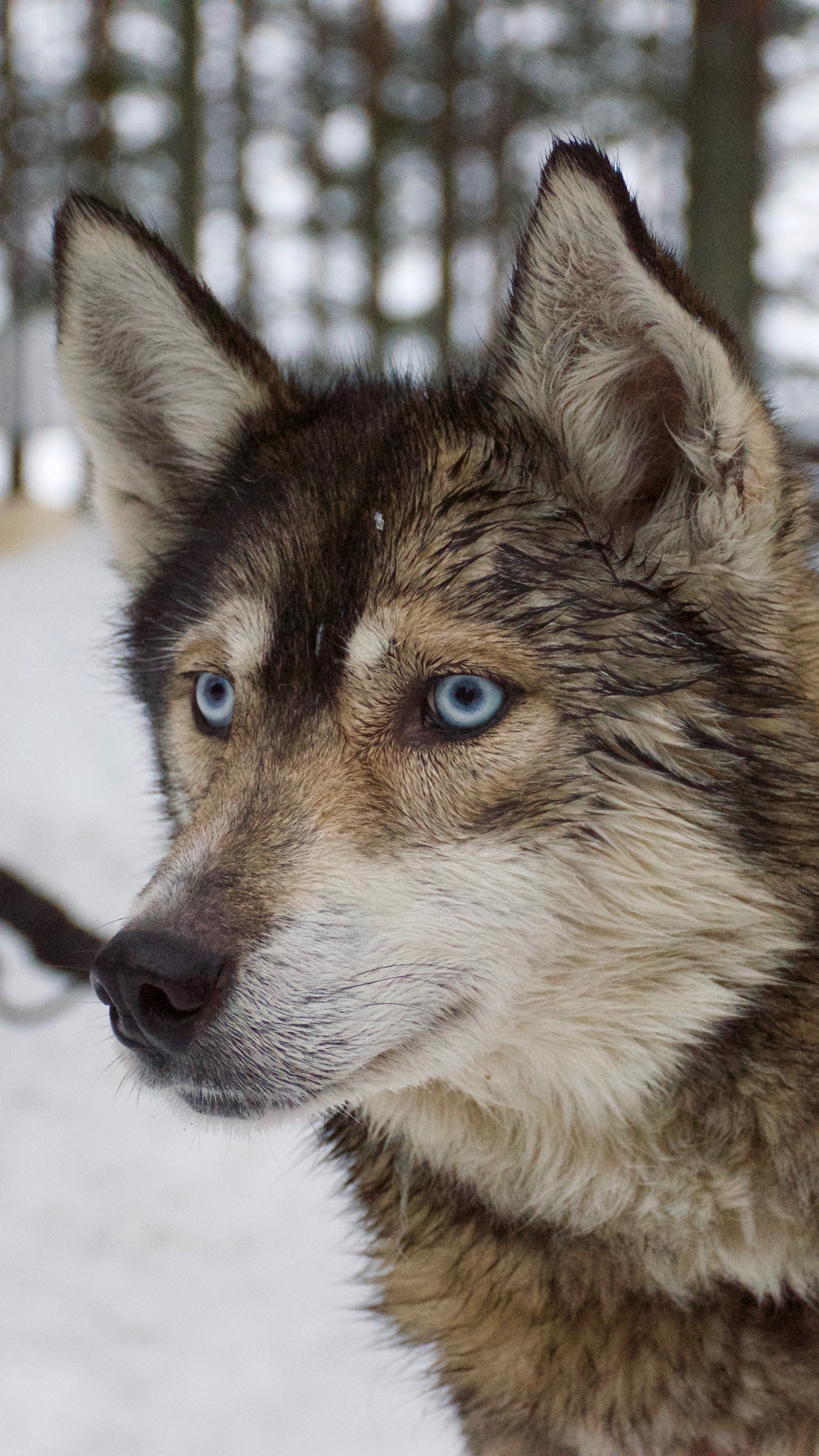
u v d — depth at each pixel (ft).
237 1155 3.61
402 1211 2.35
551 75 14.25
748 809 2.20
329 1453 2.72
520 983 2.21
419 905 2.19
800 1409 2.19
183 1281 3.08
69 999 3.05
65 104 15.03
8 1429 2.75
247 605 2.31
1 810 6.28
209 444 2.54
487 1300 2.29
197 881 2.17
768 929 2.20
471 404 2.38
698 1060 2.21
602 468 2.30
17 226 14.85
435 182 16.48
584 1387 2.24
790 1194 2.18
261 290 17.46
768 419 2.20
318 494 2.35
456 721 2.21
